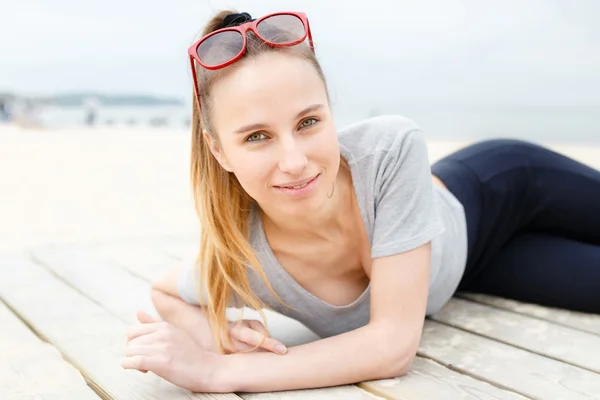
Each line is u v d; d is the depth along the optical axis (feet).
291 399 5.47
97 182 25.11
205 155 5.89
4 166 31.48
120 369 6.34
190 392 5.70
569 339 6.80
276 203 5.33
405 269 5.73
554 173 8.44
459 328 7.29
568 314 7.70
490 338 6.91
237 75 5.13
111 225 15.93
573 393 5.46
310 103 5.10
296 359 5.68
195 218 16.70
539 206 8.46
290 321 7.77
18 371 6.39
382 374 5.68
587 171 8.63
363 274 6.47
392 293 5.73
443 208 7.21
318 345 5.75
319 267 6.27
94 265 10.71
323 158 5.19
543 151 8.56
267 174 5.18
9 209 18.83
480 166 8.16
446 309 8.04
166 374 5.53
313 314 6.49
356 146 6.09
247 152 5.19
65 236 14.66
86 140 52.95
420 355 6.46
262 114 5.04
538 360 6.23
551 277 7.82
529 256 8.13
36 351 6.96
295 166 5.01
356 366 5.60
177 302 6.64
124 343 7.12
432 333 7.13
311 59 5.28
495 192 8.09
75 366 6.51
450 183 7.88
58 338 7.34
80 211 18.21
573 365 6.09
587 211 8.46
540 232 8.66
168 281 6.66
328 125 5.24
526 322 7.42
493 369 6.02
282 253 6.20
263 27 5.23
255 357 5.81
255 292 6.40
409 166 5.95
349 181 6.07
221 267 6.03
